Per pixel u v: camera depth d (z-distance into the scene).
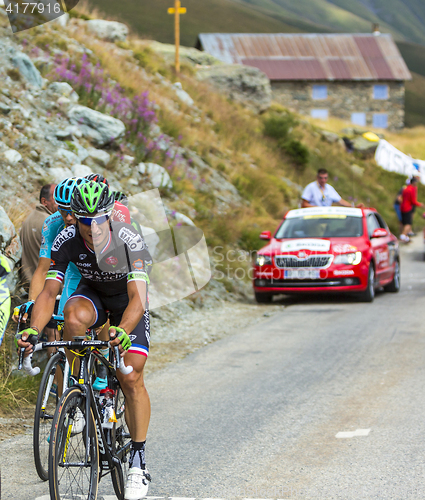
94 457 3.20
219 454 4.24
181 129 15.88
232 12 142.12
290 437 4.55
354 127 37.66
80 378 3.20
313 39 52.75
